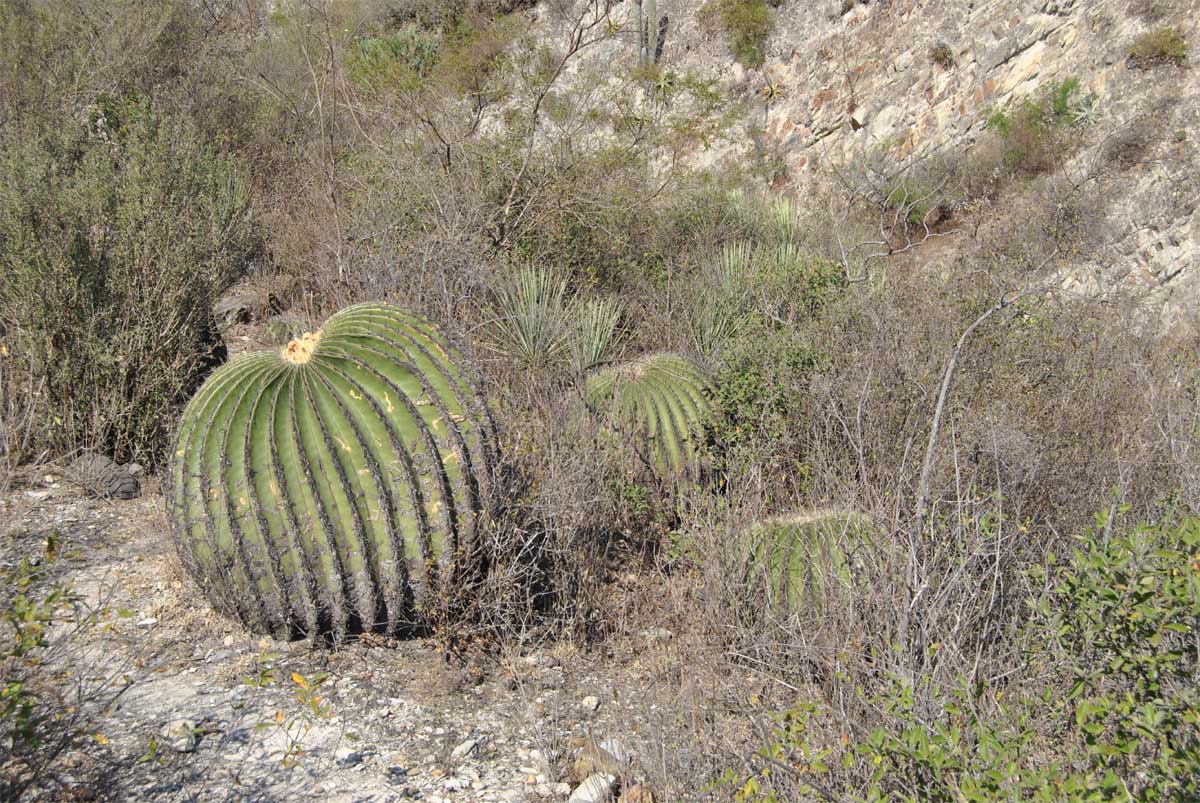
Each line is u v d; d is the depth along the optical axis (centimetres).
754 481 521
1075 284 1161
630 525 546
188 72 1164
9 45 977
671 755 337
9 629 330
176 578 442
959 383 611
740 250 986
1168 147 1288
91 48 1060
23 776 305
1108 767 285
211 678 385
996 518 420
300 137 1129
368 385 411
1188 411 598
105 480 523
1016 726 305
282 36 1507
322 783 336
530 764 358
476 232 886
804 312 805
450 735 370
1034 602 343
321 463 395
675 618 450
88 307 561
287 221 939
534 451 482
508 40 1608
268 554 390
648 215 1075
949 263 1203
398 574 402
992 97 1495
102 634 396
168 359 591
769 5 1766
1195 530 316
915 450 503
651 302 906
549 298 825
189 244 625
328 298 811
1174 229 1230
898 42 1614
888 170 1535
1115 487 466
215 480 391
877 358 625
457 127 1030
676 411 576
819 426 566
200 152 862
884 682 344
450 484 411
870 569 399
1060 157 1375
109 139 842
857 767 304
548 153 1030
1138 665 299
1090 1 1422
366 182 949
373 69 1207
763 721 352
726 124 1540
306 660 402
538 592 463
